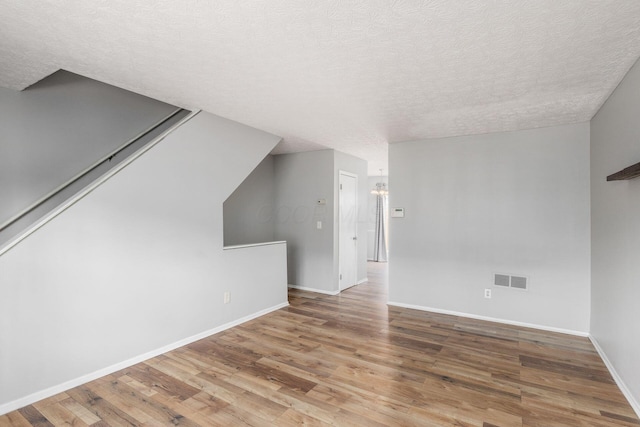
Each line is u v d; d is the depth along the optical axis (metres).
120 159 3.56
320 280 5.41
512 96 2.85
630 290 2.29
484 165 4.07
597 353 3.10
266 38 1.94
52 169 3.06
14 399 2.19
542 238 3.75
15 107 2.84
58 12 1.68
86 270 2.57
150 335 2.99
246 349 3.18
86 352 2.56
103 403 2.27
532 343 3.34
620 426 2.04
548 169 3.72
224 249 3.72
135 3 1.60
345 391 2.44
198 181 3.41
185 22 1.78
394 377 2.65
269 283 4.36
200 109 3.33
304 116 3.50
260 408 2.22
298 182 5.60
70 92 3.20
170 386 2.50
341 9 1.65
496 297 4.00
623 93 2.44
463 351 3.15
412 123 3.69
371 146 4.98
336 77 2.50
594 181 3.32
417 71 2.38
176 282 3.21
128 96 3.66
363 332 3.64
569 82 2.54
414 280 4.53
